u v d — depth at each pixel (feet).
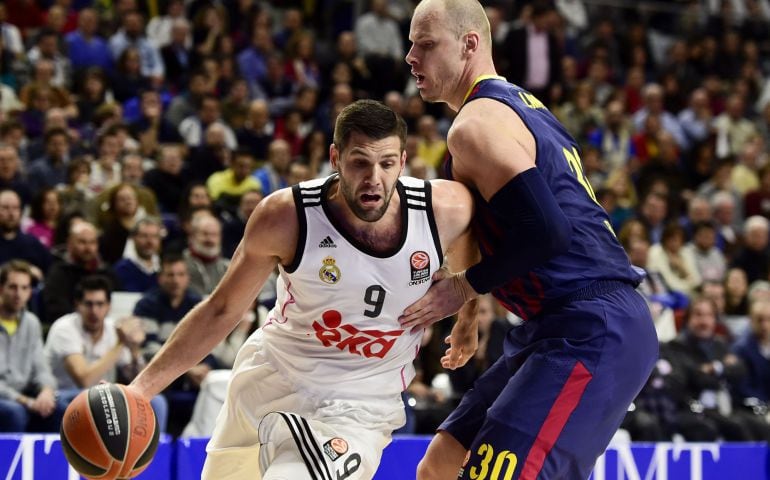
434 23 29.71
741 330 70.85
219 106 88.89
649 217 83.82
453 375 57.67
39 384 51.60
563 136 29.84
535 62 103.76
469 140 27.99
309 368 28.50
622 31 119.55
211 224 60.34
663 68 116.37
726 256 84.07
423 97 30.68
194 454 43.86
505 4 115.85
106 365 52.26
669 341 63.31
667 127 105.29
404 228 26.91
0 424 49.47
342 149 25.66
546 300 28.66
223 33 101.71
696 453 50.44
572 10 120.37
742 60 120.67
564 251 27.78
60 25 93.45
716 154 103.55
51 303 57.11
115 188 65.26
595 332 28.19
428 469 32.24
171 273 55.42
